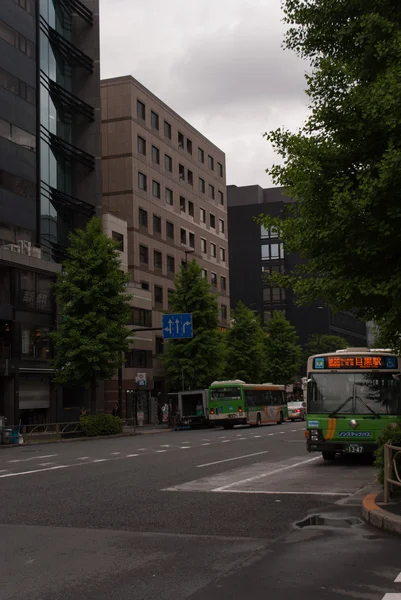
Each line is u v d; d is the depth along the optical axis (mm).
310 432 18359
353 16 11719
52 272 42219
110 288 39219
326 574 6488
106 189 58844
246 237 109812
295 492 12773
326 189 10867
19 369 39031
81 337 38406
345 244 10453
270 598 5695
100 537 8594
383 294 10156
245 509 10781
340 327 112875
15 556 7570
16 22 42594
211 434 38312
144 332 57781
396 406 18047
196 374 55375
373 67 11188
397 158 9328
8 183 40906
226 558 7281
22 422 39844
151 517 10086
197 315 56094
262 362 66438
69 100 48281
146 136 61250
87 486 14062
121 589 6109
